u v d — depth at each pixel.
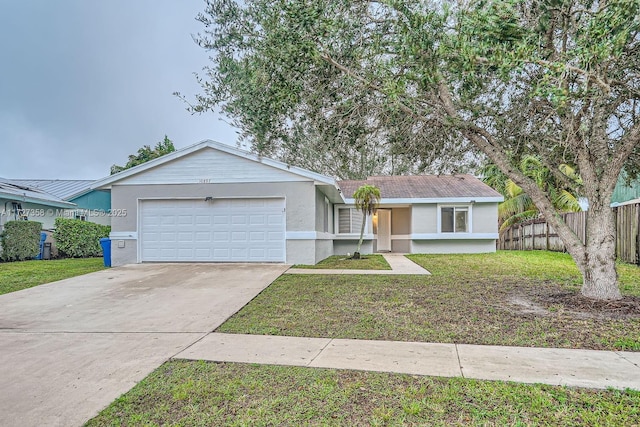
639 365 4.05
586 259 6.94
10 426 2.97
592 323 5.57
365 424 2.94
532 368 3.99
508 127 7.21
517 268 11.60
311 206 12.33
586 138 6.55
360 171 23.05
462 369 3.98
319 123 6.92
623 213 12.34
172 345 4.93
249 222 12.56
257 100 6.38
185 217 12.70
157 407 3.26
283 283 9.05
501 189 21.52
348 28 6.02
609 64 5.03
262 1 5.98
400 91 5.83
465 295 7.62
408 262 13.45
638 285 8.15
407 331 5.36
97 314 6.59
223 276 10.08
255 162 12.43
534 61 4.84
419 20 5.27
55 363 4.32
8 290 8.62
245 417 3.06
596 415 3.01
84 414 3.15
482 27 4.84
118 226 12.73
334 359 4.33
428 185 19.39
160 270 11.16
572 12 5.55
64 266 12.83
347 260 14.29
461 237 17.56
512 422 2.93
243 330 5.56
